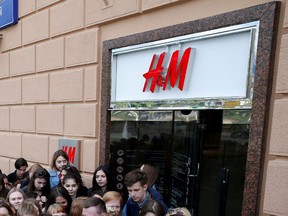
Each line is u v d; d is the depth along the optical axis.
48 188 4.28
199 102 3.90
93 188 4.43
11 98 7.39
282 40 3.13
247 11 3.41
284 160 3.11
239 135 3.71
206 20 3.81
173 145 4.69
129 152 5.12
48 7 6.24
